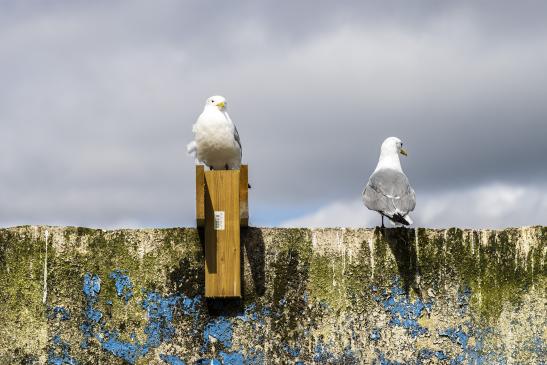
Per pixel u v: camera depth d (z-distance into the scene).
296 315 8.48
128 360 8.34
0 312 8.35
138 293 8.45
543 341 8.55
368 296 8.55
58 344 8.32
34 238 8.47
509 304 8.62
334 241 8.63
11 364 8.27
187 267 8.50
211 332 8.41
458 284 8.63
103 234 8.53
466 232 8.71
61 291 8.41
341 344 8.46
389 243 8.64
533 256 8.68
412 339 8.51
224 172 8.45
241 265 8.52
